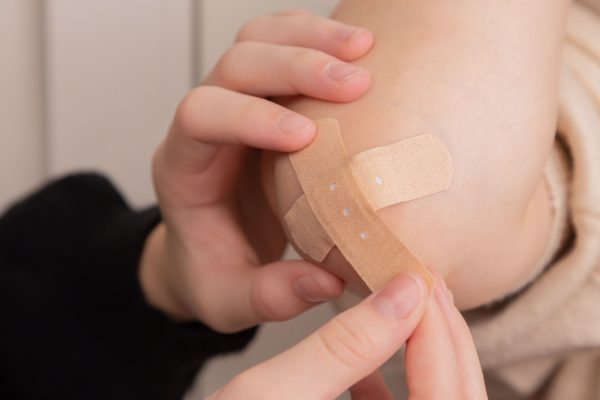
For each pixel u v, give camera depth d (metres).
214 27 0.75
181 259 0.54
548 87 0.46
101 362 0.62
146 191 0.86
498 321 0.53
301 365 0.42
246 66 0.48
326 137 0.44
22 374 0.63
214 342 0.60
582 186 0.51
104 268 0.62
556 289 0.52
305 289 0.48
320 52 0.46
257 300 0.50
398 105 0.44
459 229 0.44
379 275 0.43
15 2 0.85
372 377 0.49
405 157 0.44
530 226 0.48
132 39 0.81
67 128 0.85
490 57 0.45
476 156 0.44
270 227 0.56
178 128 0.49
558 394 0.57
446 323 0.43
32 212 0.66
